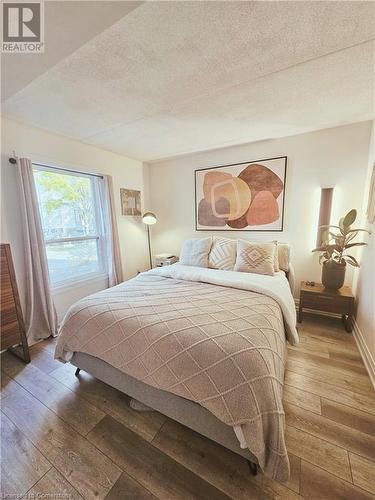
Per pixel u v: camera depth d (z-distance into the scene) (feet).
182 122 7.43
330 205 8.39
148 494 3.26
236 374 3.29
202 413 3.69
